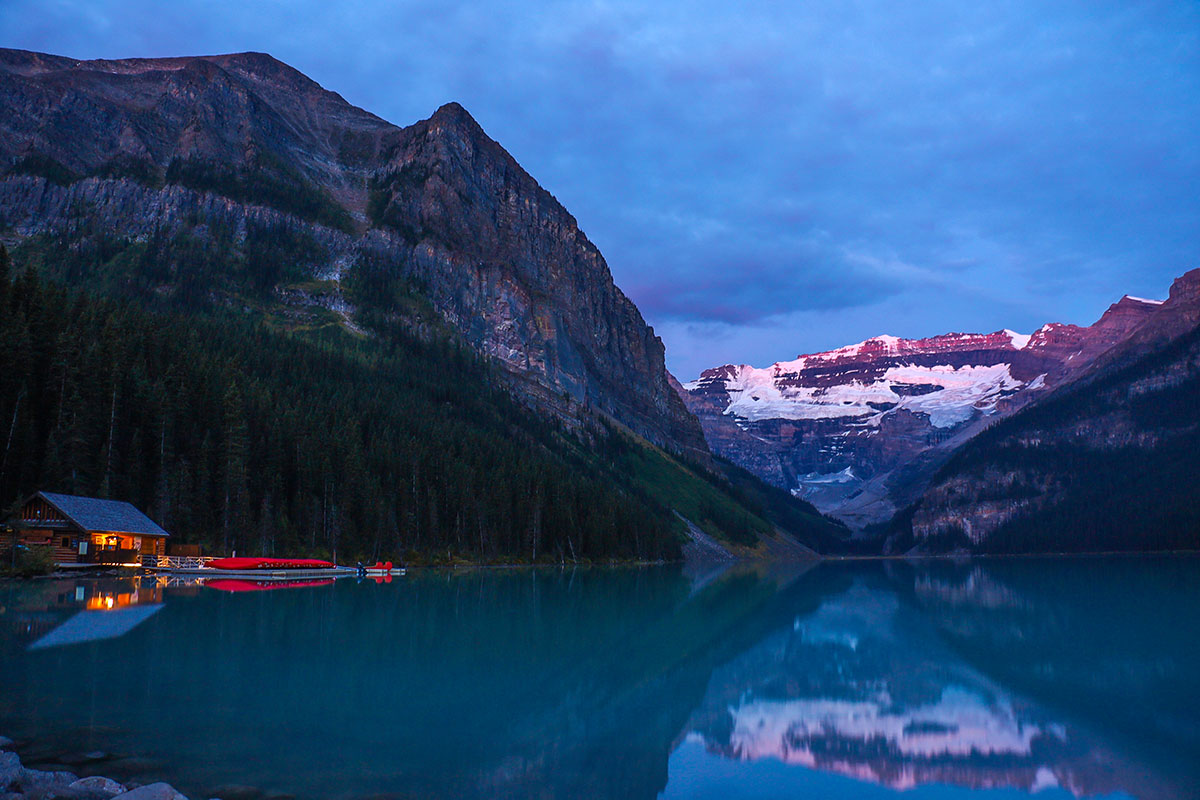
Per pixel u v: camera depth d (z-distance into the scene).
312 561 94.44
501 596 71.19
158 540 86.81
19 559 68.69
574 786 19.69
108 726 22.33
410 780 19.05
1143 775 21.88
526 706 27.56
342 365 188.12
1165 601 78.31
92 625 41.03
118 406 93.81
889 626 55.81
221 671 30.59
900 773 22.12
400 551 123.44
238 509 99.12
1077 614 65.19
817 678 35.72
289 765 19.61
